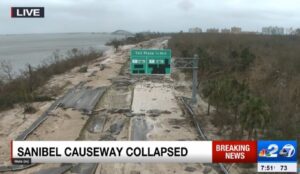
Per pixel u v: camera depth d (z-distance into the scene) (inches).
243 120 1189.1
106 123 1542.8
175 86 2353.6
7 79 2401.6
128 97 2033.7
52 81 2546.8
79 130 1435.8
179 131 1421.0
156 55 1537.9
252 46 4153.5
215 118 1502.2
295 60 2778.1
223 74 2349.9
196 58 1788.9
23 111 1692.9
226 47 4037.9
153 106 1818.4
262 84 1999.3
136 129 1440.7
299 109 1530.5
